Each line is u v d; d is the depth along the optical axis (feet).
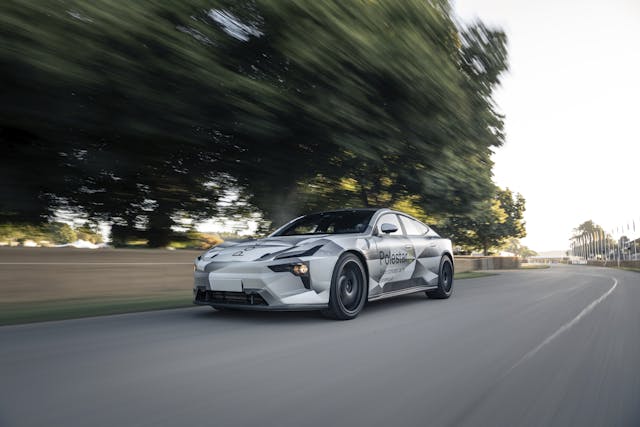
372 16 20.04
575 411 6.82
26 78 13.41
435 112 24.23
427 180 27.91
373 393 7.42
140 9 14.53
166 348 10.37
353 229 17.39
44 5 12.72
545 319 15.42
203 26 16.34
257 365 9.02
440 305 18.95
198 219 27.78
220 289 14.15
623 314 16.99
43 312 15.98
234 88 16.98
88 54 13.55
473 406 6.93
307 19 17.60
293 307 13.66
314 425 6.07
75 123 15.96
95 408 6.49
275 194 26.68
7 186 18.85
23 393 7.09
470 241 117.19
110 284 22.16
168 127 17.34
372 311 16.93
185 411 6.46
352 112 20.24
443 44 25.04
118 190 23.68
